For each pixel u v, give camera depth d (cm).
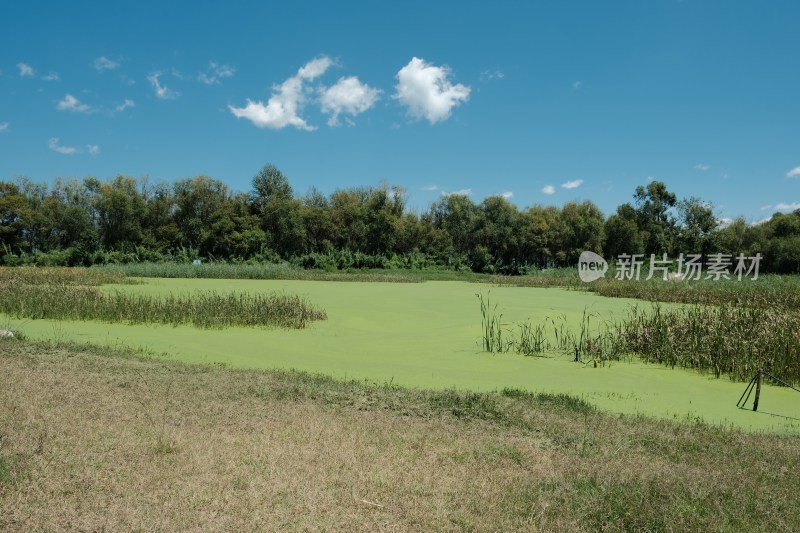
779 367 874
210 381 688
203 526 341
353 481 411
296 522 350
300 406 597
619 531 362
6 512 345
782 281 2455
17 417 503
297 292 2052
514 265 4459
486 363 936
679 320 1102
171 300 1364
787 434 607
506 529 356
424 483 415
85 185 4562
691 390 800
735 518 383
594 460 482
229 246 4294
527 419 598
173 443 461
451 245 4591
